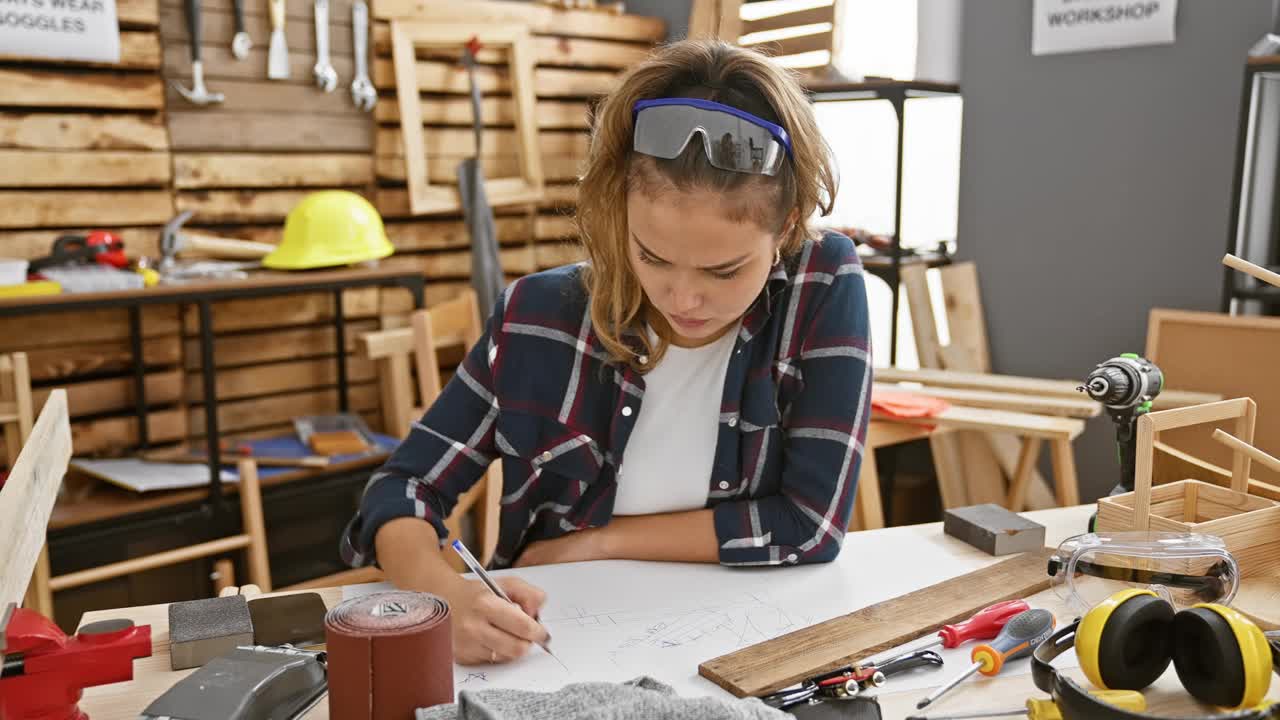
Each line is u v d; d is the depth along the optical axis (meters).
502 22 3.21
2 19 2.41
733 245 1.00
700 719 0.78
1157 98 2.58
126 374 2.74
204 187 2.79
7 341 2.55
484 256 3.14
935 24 2.98
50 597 2.20
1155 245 2.63
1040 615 1.01
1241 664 0.83
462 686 0.95
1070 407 2.30
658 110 0.99
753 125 0.98
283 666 0.91
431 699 0.82
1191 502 1.26
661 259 1.03
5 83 2.46
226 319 2.87
